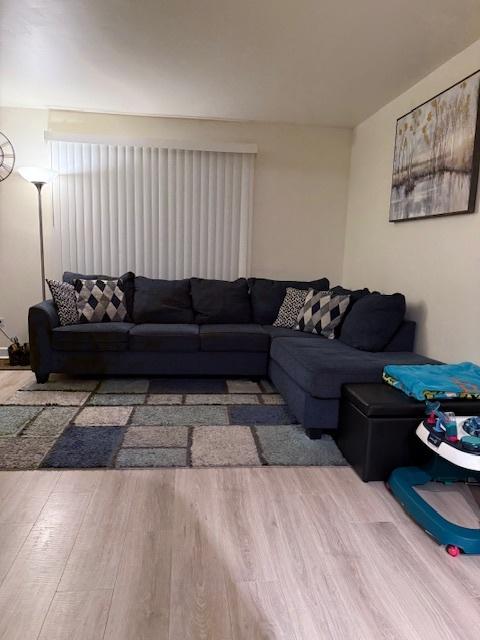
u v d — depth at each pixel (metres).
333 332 3.38
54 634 1.19
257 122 4.11
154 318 3.74
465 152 2.44
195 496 1.88
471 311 2.44
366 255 3.87
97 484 1.95
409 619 1.28
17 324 4.08
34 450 2.23
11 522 1.67
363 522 1.74
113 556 1.50
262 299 3.94
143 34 2.45
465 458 1.61
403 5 2.09
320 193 4.30
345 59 2.70
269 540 1.61
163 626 1.23
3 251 4.00
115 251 4.12
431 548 1.60
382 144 3.56
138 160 4.02
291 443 2.42
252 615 1.27
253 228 4.28
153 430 2.53
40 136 3.90
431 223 2.82
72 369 3.30
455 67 2.61
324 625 1.25
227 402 3.04
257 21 2.28
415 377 2.12
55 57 2.77
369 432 1.99
